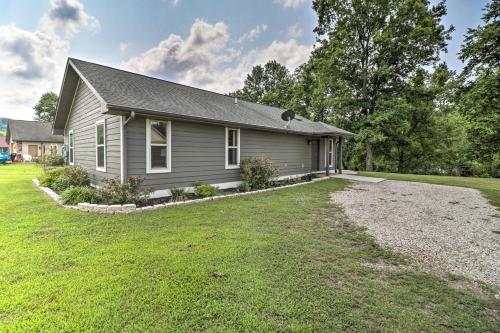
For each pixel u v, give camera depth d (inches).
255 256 132.0
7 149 1387.8
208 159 321.1
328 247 148.9
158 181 268.7
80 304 88.2
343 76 808.3
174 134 281.1
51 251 131.7
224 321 81.6
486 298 100.5
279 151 454.3
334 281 109.7
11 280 102.5
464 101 496.1
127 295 93.9
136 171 251.1
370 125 762.2
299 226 188.2
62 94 378.0
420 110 823.7
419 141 904.9
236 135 364.5
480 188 404.8
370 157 794.8
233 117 351.9
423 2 698.2
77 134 391.9
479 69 475.5
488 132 462.6
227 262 123.5
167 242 147.9
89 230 166.4
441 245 157.1
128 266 116.7
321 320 83.4
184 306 88.3
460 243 161.0
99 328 77.2
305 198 296.2
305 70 991.6
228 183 351.3
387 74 714.2
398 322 83.7
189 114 277.1
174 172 283.0
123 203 229.3
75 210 215.8
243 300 92.8
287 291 99.7
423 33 681.6
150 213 213.5
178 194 273.4
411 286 107.7
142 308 86.7
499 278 116.9
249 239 156.6
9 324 77.9
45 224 177.0
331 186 401.7
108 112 223.0
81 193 236.5
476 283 112.2
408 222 205.9
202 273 111.7
